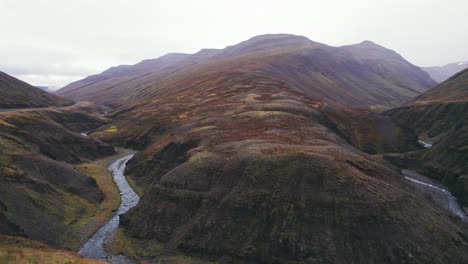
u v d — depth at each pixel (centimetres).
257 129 10319
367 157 9500
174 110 16562
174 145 10444
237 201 6575
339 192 6444
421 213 6612
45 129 12512
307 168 6981
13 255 4581
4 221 5966
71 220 7188
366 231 5894
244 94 15988
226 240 6128
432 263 5628
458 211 8431
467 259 5897
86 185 9031
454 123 15962
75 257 5075
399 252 5669
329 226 5984
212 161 7831
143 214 7219
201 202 6912
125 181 10306
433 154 11712
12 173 7419
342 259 5597
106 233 6981
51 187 7962
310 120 11688
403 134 14225
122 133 16188
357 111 15388
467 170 9944
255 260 5781
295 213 6200
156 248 6366
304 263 5606
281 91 16100
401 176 8619
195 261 5916
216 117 12588
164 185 7606
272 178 6894
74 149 12531
